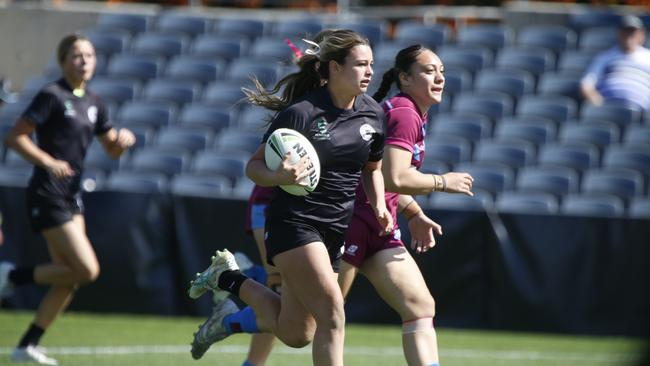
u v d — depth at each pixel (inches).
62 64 1018.1
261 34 2262.6
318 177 611.8
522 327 1339.8
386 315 1362.0
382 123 656.4
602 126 1815.9
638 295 1318.9
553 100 1905.8
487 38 2111.2
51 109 994.7
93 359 997.2
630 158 1754.4
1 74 2322.8
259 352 805.9
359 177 652.7
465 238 1344.7
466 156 1812.3
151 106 2041.1
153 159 1872.5
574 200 1646.2
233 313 729.0
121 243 1378.0
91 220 1381.6
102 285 1382.9
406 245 1330.0
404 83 715.4
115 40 2269.9
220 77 2137.1
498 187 1718.8
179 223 1382.9
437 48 2106.3
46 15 2327.8
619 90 1863.9
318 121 622.8
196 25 2311.8
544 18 2171.5
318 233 633.6
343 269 701.9
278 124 626.2
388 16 2273.6
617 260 1323.8
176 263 1385.3
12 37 2326.5
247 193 1753.2
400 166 681.0
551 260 1332.4
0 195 1392.7
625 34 1876.2
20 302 1392.7
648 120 1823.3
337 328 616.4
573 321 1327.5
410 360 681.6
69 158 1004.6
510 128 1860.2
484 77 1999.3
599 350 1197.1
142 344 1127.6
